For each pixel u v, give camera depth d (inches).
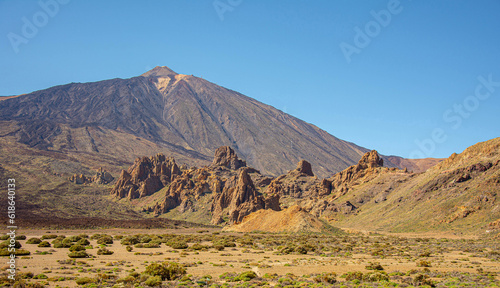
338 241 5452.8
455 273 2989.7
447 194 7691.9
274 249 4456.2
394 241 5551.2
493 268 3257.9
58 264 3129.9
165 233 6515.8
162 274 2755.9
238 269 3125.0
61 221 7440.9
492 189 6953.7
